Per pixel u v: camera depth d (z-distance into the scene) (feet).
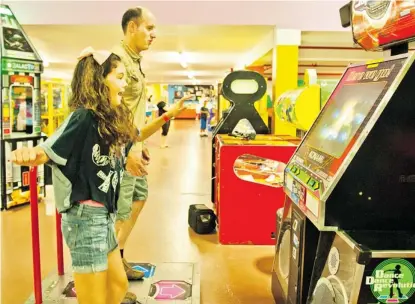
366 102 6.54
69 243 6.84
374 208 6.08
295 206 7.99
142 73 10.35
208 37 25.20
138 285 10.72
